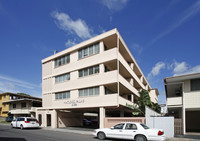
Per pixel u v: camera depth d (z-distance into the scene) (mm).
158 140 9586
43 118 23828
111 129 11391
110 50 17797
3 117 36594
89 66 19344
